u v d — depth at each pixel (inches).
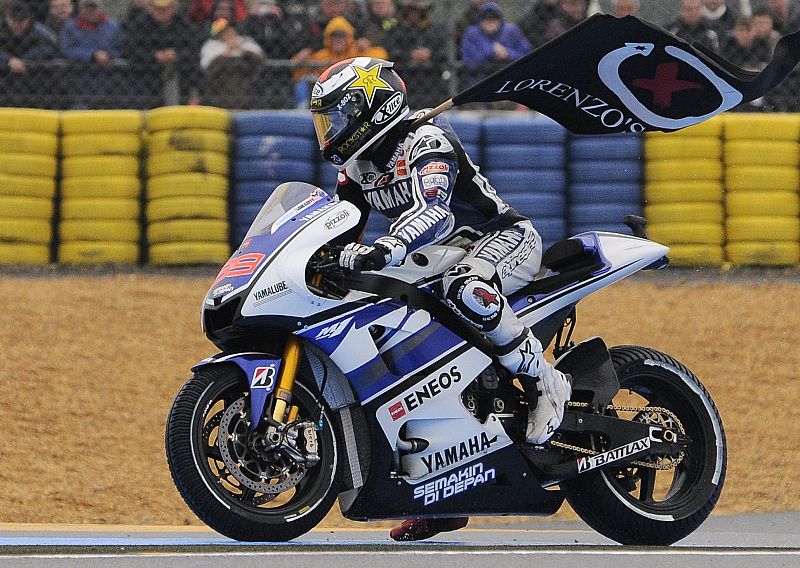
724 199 1421.0
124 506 933.8
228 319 630.5
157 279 1358.3
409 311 659.4
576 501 715.4
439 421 665.6
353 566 555.2
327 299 636.1
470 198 688.4
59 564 553.0
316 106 660.1
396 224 641.0
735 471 1083.9
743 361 1257.4
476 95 678.5
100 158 1380.4
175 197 1368.1
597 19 637.3
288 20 1494.8
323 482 637.9
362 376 645.3
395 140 669.9
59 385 1107.9
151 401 1105.4
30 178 1370.6
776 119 1422.2
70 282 1337.4
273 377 620.7
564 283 713.0
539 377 682.8
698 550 653.3
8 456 984.3
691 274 1422.2
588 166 1406.3
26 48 1464.1
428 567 558.6
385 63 671.1
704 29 1477.6
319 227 643.5
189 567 546.6
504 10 1558.8
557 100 705.6
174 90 1480.1
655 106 703.1
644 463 717.9
